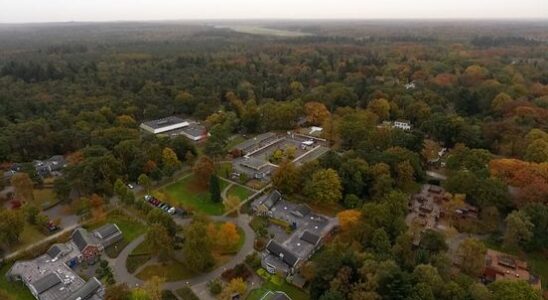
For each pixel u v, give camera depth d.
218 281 96.31
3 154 160.50
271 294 89.00
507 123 174.00
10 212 110.50
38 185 145.75
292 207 131.00
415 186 144.88
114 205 133.50
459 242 113.19
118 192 131.00
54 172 157.38
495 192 120.06
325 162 144.50
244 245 112.50
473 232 117.62
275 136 198.00
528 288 80.50
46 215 127.50
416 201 135.38
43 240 113.88
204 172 144.88
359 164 137.38
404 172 137.00
